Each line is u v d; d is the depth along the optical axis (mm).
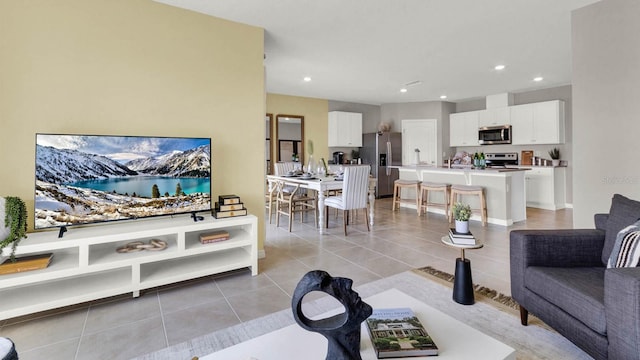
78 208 2320
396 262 3166
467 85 6176
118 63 2600
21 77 2281
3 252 1995
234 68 3150
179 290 2543
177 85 2854
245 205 3227
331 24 3293
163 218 2814
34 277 2051
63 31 2406
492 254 3395
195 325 2023
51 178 2230
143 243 2646
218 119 3062
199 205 2820
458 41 3826
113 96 2584
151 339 1872
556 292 1625
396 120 8273
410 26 3367
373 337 1222
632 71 2670
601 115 2861
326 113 7672
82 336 1904
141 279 2422
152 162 2602
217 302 2340
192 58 2924
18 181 2291
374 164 8008
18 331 1958
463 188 4957
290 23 3240
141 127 2699
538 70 5105
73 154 2303
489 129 7188
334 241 3961
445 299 2354
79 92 2461
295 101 7207
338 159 7820
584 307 1447
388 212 6008
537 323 2004
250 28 3254
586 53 2947
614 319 1283
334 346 1055
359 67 4895
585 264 1881
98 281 2383
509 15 3135
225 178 3113
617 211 1836
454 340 1243
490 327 1963
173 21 2830
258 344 1222
